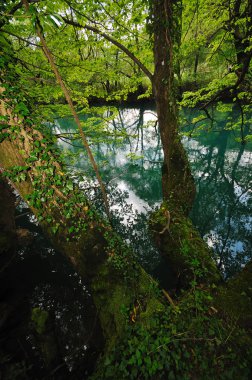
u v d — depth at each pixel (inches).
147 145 696.4
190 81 736.3
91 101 946.1
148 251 285.7
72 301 220.7
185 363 118.5
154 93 244.8
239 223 349.4
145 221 349.1
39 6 113.3
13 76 162.9
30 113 156.9
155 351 121.5
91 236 164.9
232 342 128.7
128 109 1042.7
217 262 252.1
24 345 164.1
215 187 470.6
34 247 291.4
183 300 158.2
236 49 306.3
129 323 140.9
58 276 252.2
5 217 249.4
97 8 228.5
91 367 153.6
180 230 225.1
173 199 261.4
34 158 150.5
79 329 189.6
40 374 145.9
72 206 161.8
